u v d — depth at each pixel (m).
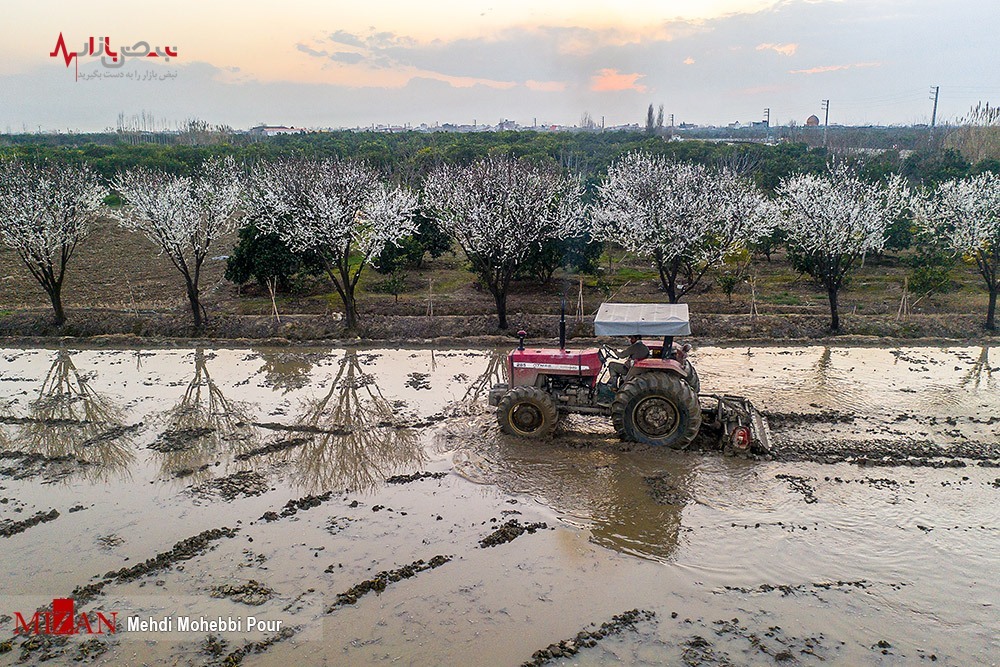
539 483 9.34
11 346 17.03
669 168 25.34
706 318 17.16
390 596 7.01
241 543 8.03
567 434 10.83
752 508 8.58
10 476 9.87
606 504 8.76
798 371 13.88
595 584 7.17
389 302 19.47
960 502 8.61
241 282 20.23
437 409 12.16
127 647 6.36
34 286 21.55
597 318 10.21
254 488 9.37
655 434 10.16
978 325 16.55
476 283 21.33
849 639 6.30
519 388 10.61
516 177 17.86
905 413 11.47
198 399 12.96
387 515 8.62
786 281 21.61
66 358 15.93
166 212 16.92
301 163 21.36
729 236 17.08
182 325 17.61
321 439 10.98
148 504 8.99
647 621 6.59
